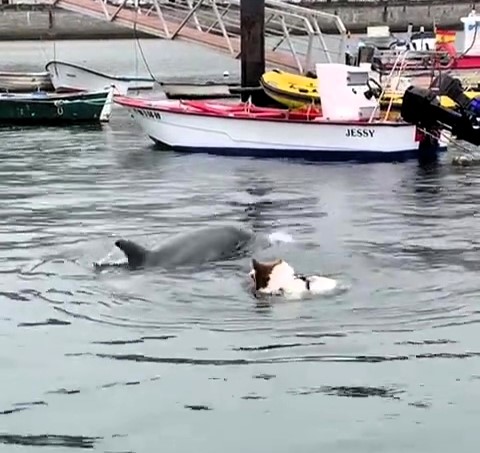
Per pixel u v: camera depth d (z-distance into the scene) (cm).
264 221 1716
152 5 4266
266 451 809
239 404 903
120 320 1143
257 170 2366
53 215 1783
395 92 2656
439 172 2292
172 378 969
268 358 1017
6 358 1027
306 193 2027
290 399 913
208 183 2172
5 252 1477
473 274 1324
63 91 4156
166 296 1227
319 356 1022
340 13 8475
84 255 1448
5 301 1220
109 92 3406
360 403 903
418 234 1587
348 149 2508
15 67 5984
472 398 910
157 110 2702
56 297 1233
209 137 2639
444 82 2375
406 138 2480
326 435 838
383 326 1112
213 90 3884
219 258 1388
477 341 1062
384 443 821
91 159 2578
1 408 900
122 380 964
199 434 842
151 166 2441
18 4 8381
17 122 3419
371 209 1828
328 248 1480
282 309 1171
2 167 2441
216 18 3972
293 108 2845
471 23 3694
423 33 4384
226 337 1080
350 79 2520
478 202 1888
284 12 3522
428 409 888
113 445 824
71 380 966
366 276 1315
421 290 1248
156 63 6178
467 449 809
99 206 1878
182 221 1727
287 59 3681
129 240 1423
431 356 1020
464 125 2348
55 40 7981
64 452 814
